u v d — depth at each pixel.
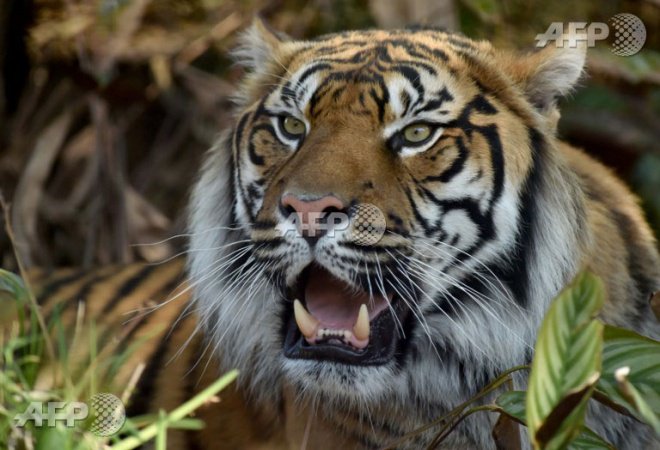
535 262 5.39
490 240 5.32
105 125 10.05
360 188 4.98
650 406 4.18
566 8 10.20
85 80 10.16
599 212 5.88
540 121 5.50
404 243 5.09
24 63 10.43
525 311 5.40
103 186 9.91
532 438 3.90
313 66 5.51
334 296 5.29
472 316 5.38
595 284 3.88
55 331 6.68
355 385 5.05
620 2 10.38
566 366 3.85
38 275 7.77
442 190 5.21
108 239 9.85
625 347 4.32
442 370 5.49
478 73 5.45
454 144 5.24
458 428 5.46
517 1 10.12
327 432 5.57
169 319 6.60
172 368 6.26
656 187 10.12
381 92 5.24
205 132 10.27
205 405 5.93
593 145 10.63
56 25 10.05
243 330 5.68
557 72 5.60
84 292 7.22
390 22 9.34
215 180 5.89
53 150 10.09
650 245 6.11
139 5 10.08
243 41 6.27
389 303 5.04
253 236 5.25
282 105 5.49
